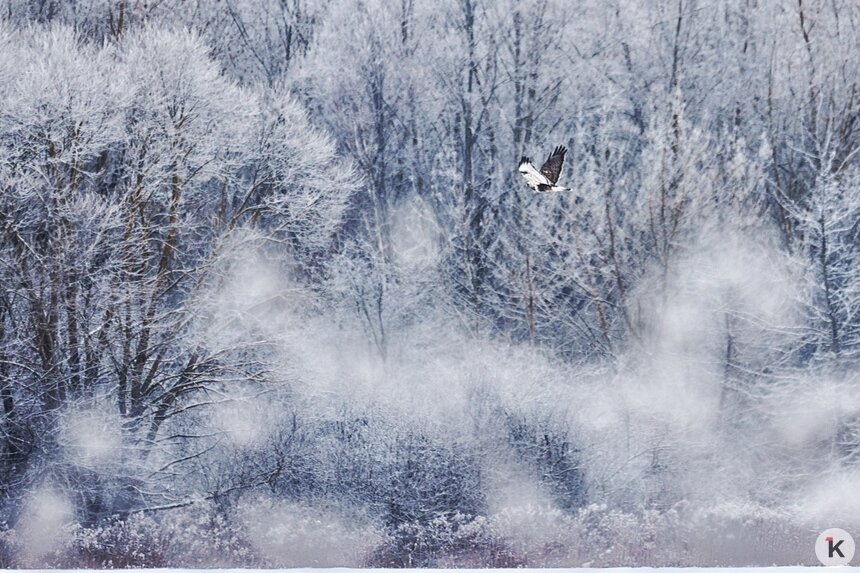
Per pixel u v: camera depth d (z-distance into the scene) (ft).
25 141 160.04
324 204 181.78
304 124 187.01
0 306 159.02
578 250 206.90
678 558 139.44
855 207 197.06
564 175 227.81
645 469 177.17
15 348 158.81
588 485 170.71
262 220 192.24
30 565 137.59
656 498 172.14
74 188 160.35
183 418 168.55
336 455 163.22
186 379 164.25
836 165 225.97
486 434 168.45
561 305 213.66
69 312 157.79
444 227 232.53
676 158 209.15
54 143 160.35
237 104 176.55
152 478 161.79
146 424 163.02
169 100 167.22
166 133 165.48
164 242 163.84
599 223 207.72
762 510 160.04
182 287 170.60
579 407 181.98
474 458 164.45
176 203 167.22
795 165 231.71
